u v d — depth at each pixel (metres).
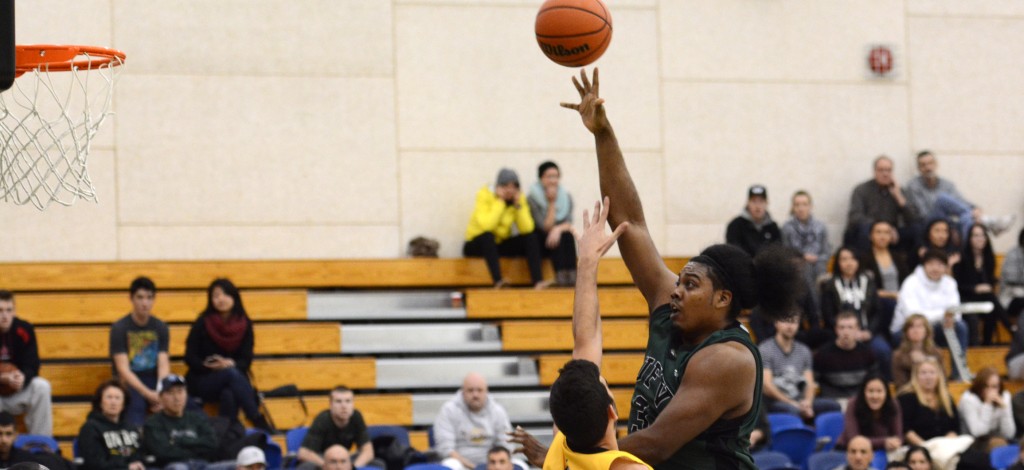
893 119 16.88
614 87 16.30
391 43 15.90
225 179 15.40
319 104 15.69
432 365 14.05
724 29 16.59
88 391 13.24
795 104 16.67
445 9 16.03
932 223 15.08
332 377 13.78
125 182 15.16
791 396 13.12
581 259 4.77
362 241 15.61
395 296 14.98
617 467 4.13
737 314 4.54
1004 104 17.14
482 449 11.85
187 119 15.39
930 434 12.33
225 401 12.40
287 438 12.03
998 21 17.20
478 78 16.03
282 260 14.98
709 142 16.44
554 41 5.26
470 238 15.14
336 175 15.64
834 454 11.30
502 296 14.71
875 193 15.94
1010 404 12.69
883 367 13.84
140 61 15.34
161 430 11.19
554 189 15.01
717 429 4.37
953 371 14.03
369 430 12.16
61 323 14.02
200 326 12.69
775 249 4.57
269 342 14.05
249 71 15.59
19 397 11.95
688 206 16.30
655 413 4.56
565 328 14.53
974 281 15.18
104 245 15.05
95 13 15.28
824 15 16.83
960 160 16.98
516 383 14.03
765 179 16.52
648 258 4.91
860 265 14.57
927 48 17.03
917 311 14.27
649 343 4.71
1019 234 15.84
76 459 11.06
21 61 7.48
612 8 16.39
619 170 4.99
